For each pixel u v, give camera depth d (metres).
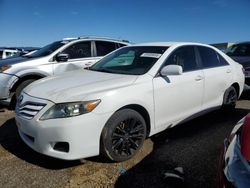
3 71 6.21
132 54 4.71
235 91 5.89
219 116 5.92
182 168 3.53
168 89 4.18
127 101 3.62
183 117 4.58
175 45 4.74
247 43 9.30
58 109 3.29
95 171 3.51
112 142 3.55
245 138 2.39
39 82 4.10
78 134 3.25
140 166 3.65
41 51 7.24
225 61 5.70
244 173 2.13
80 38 7.48
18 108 3.78
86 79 3.95
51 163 3.71
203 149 4.21
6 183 3.23
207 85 4.99
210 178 3.38
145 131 3.95
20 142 4.38
